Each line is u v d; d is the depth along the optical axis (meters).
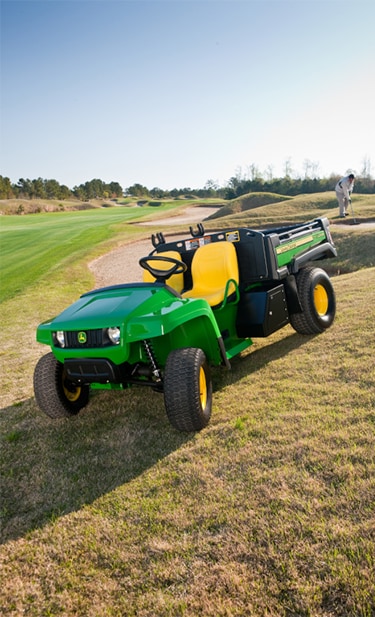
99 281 15.89
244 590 2.18
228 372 5.07
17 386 5.96
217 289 4.76
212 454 3.39
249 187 65.31
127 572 2.46
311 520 2.51
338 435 3.24
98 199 141.88
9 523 3.05
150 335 3.52
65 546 2.74
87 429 4.26
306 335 5.76
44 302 12.07
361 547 2.25
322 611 2.00
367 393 3.78
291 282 5.45
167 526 2.73
